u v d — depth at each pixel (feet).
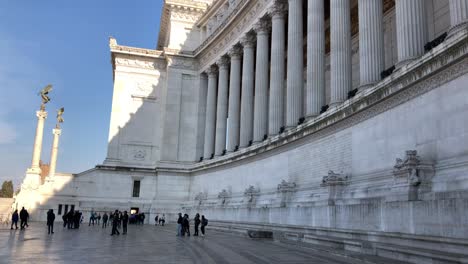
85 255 66.69
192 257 64.69
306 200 100.01
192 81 237.25
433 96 62.49
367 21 90.43
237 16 179.83
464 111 56.08
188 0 244.63
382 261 53.72
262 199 129.80
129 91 238.89
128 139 233.76
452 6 62.18
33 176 210.38
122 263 57.00
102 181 220.64
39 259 60.70
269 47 183.62
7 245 83.20
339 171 90.63
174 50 234.79
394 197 62.03
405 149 68.44
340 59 102.06
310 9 120.98
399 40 76.02
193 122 232.12
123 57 240.53
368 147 79.77
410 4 74.69
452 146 57.93
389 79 71.41
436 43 69.36
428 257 48.88
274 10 147.33
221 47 204.13
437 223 51.21
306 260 59.47
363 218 69.56
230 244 89.04
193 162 226.17
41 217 205.98
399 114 70.74
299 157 112.06
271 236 103.55
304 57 171.94
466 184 53.16
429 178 59.77
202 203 187.42
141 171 225.35
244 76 173.06
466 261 42.57
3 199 258.78
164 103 233.55
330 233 78.69
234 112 185.78
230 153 176.96
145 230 151.84
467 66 55.72
